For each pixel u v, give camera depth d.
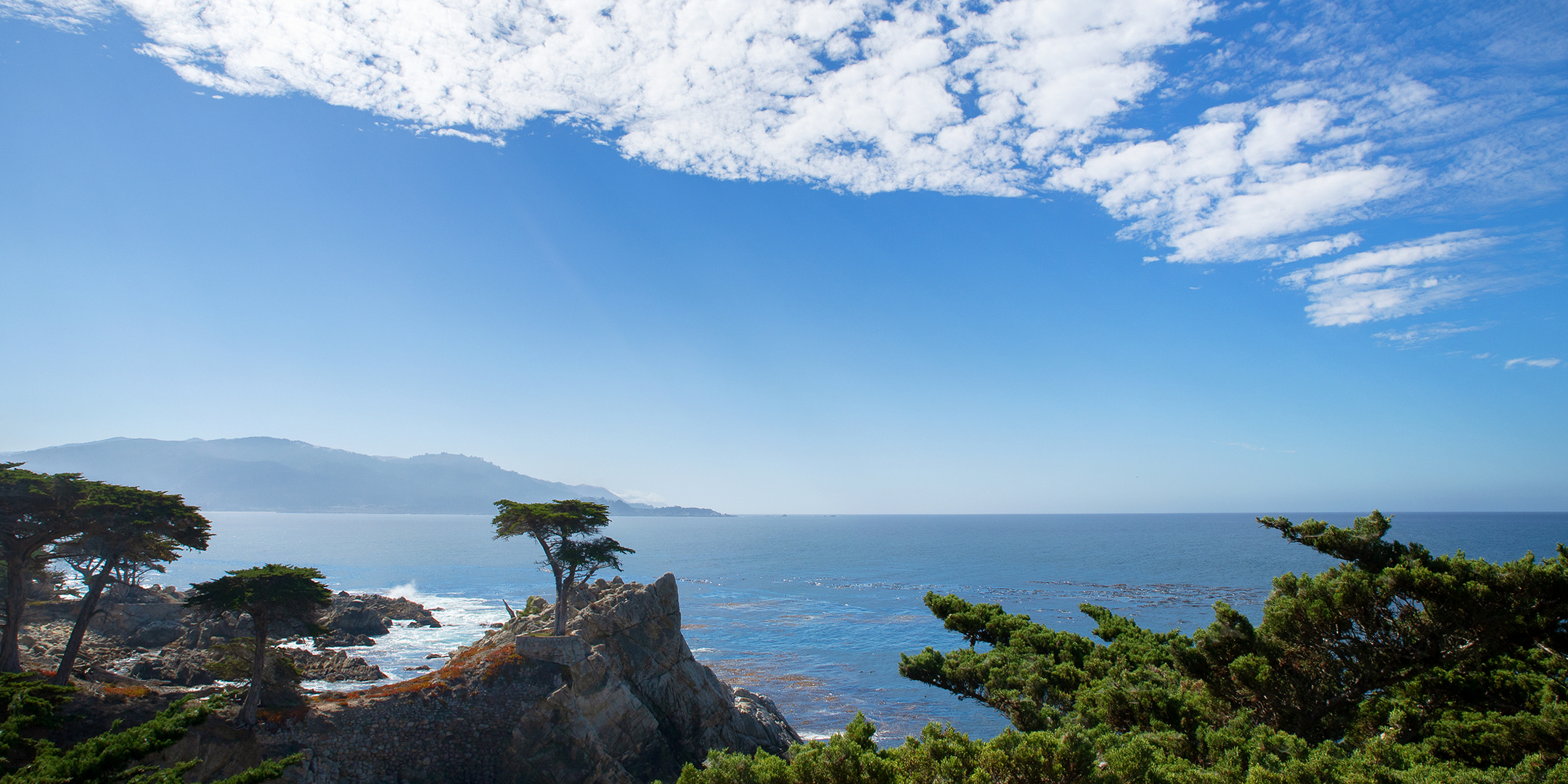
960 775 13.91
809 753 15.31
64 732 31.44
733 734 51.22
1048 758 13.56
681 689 50.59
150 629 72.38
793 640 96.81
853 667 82.12
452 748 39.47
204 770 33.00
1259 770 14.63
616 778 41.06
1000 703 21.42
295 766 34.81
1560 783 14.75
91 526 38.69
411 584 153.00
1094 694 21.52
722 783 15.47
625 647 50.09
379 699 39.62
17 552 37.78
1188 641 22.83
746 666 82.44
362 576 167.75
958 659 24.06
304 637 40.19
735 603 129.50
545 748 40.75
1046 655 25.69
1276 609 21.08
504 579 161.00
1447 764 16.44
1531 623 18.11
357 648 85.06
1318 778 14.62
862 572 181.38
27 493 36.69
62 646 60.47
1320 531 21.45
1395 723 19.98
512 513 48.50
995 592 135.62
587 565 50.88
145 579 139.75
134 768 18.89
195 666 60.25
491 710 41.25
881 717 65.56
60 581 72.31
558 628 48.97
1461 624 18.59
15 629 37.25
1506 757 18.38
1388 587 19.05
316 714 37.41
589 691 44.00
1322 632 20.23
